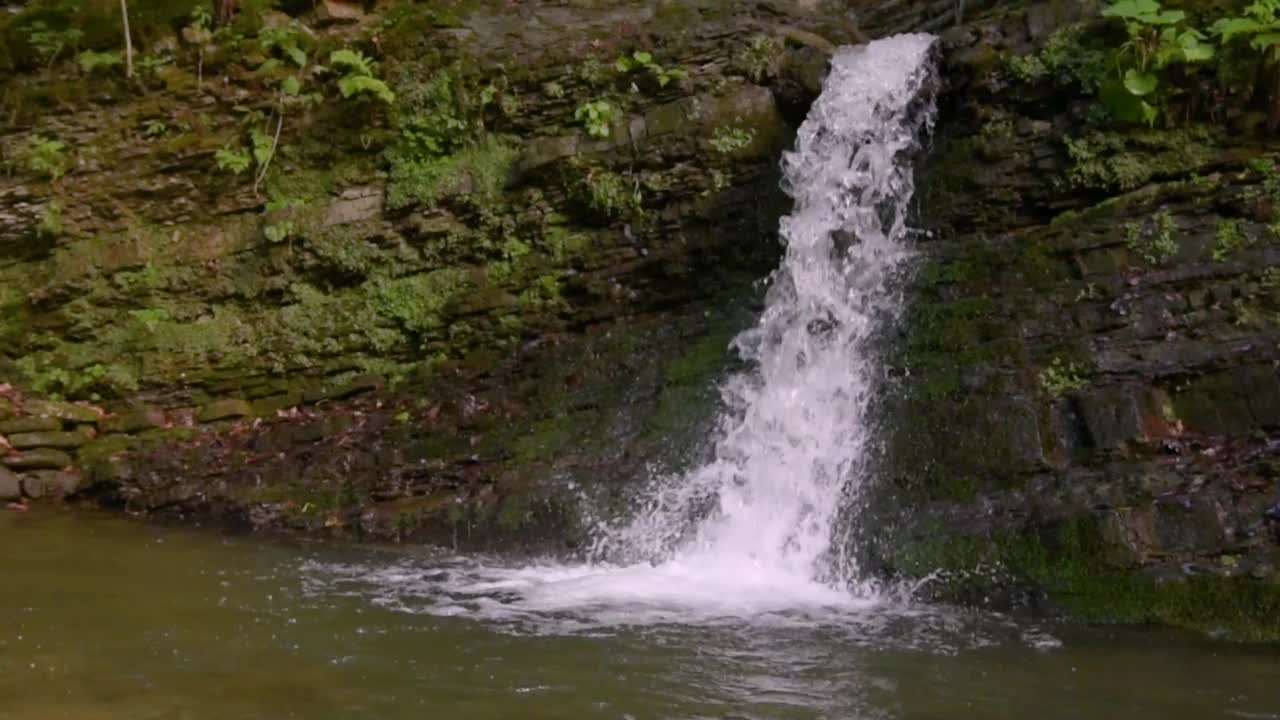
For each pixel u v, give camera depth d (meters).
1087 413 5.51
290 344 8.80
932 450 5.73
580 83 8.83
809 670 4.14
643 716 3.67
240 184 9.09
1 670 4.09
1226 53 6.75
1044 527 5.04
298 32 9.21
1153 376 5.61
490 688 3.93
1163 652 4.35
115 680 3.99
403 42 9.16
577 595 5.27
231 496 7.36
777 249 8.16
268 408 8.72
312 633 4.61
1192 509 4.86
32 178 9.09
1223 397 5.45
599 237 8.59
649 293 8.42
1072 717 3.70
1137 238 6.30
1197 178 6.58
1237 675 4.10
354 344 8.77
